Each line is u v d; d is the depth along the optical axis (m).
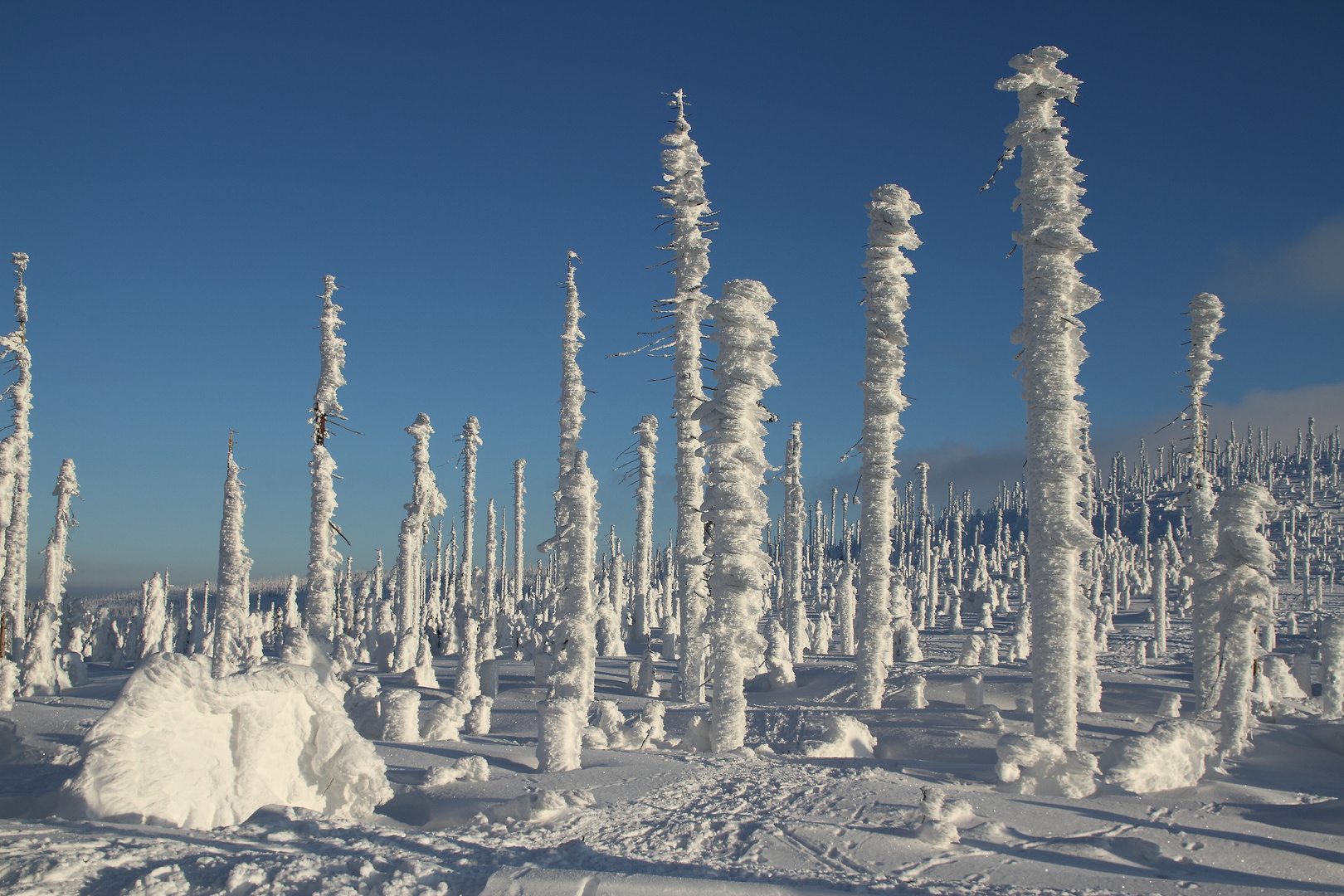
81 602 44.16
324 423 23.78
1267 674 23.31
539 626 46.44
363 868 6.98
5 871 6.46
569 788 11.27
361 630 51.94
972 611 68.44
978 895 7.27
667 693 25.12
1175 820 9.60
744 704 15.84
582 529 21.56
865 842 8.67
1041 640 14.06
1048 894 7.33
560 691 20.95
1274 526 94.75
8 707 18.44
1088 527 14.05
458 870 7.26
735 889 6.80
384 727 16.53
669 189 24.03
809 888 7.12
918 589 74.88
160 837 7.71
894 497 21.12
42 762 13.73
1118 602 68.56
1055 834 9.02
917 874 7.76
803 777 11.83
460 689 23.22
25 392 27.70
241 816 9.95
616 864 7.88
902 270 21.11
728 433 16.31
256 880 6.57
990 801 10.21
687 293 23.72
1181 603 60.97
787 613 38.06
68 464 33.00
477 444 45.56
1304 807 10.36
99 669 35.75
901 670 25.83
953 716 17.83
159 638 36.84
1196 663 19.56
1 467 26.73
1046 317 14.63
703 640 23.08
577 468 21.77
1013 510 126.50
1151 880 7.67
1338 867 8.09
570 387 24.33
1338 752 15.18
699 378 23.77
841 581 42.09
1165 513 103.62
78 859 6.82
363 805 10.91
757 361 16.73
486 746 15.39
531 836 8.76
